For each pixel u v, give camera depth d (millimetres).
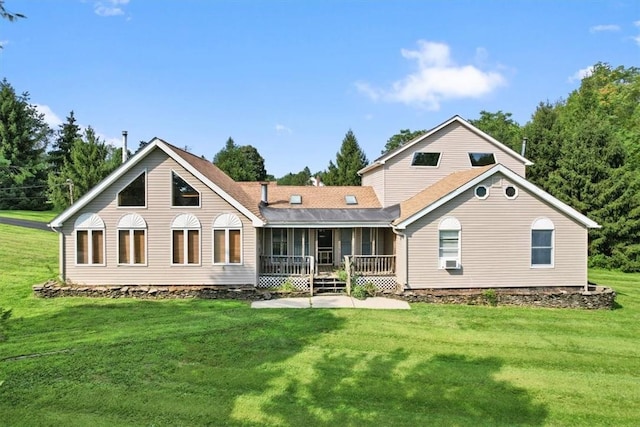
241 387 9125
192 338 12234
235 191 20438
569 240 17875
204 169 19688
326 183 55781
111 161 43688
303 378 9633
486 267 17750
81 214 17734
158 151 17906
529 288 17812
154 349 11289
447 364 10680
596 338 13109
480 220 17672
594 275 26281
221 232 18156
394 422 7754
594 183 29578
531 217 17781
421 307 16500
